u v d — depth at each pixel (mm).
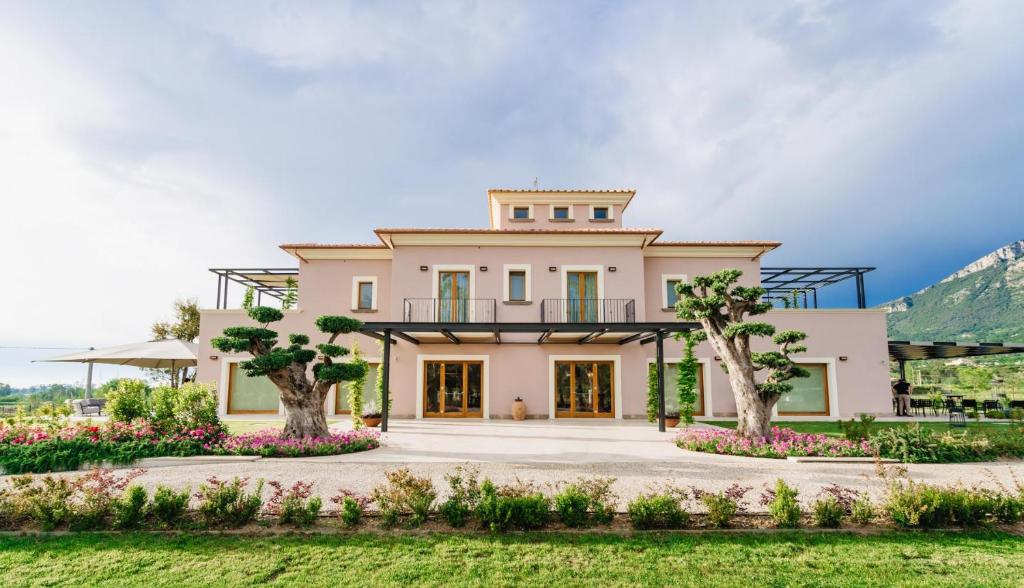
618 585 3543
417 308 15695
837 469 7465
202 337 16484
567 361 15977
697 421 15023
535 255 16062
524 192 18656
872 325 16406
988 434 9680
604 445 9914
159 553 4035
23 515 4805
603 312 15773
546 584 3555
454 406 15781
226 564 3830
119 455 7691
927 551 4156
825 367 16359
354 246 16672
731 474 7074
